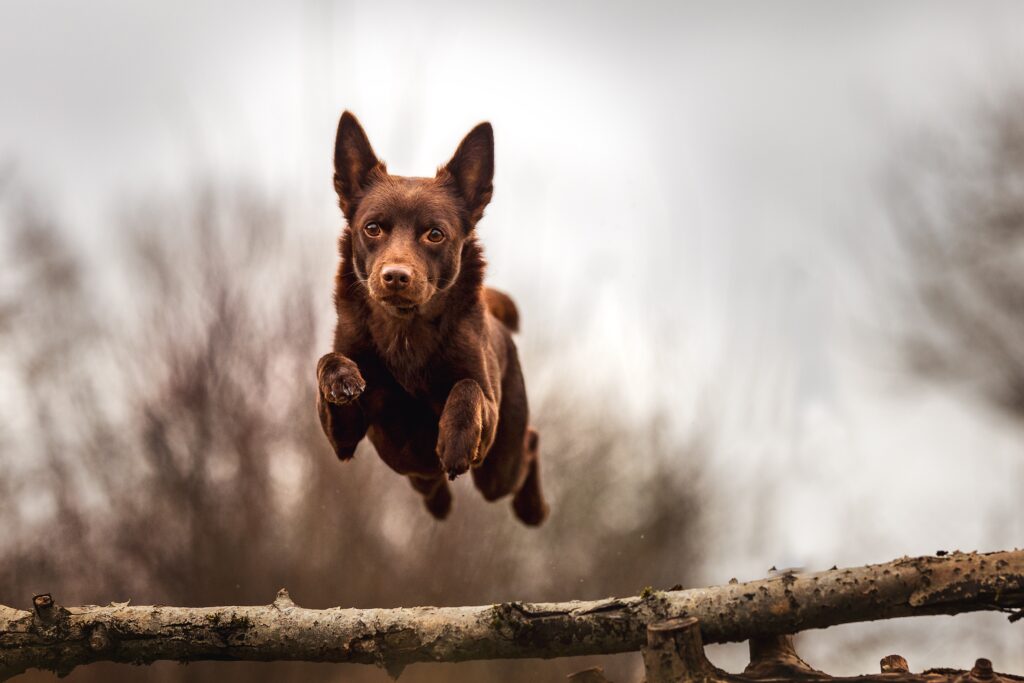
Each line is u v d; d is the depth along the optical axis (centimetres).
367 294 609
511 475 705
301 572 1442
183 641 514
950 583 457
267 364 1531
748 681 482
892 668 517
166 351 1541
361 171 643
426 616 505
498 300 745
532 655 500
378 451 635
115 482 1535
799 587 477
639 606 491
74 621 520
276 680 1385
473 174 644
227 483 1489
